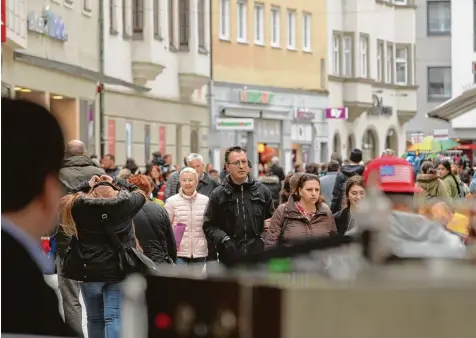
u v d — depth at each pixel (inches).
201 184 1343.5
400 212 317.1
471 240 318.3
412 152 3668.8
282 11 3998.5
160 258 919.0
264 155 3774.6
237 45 3671.3
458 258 289.6
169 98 3120.1
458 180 1685.5
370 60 4633.4
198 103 3366.1
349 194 930.1
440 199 355.6
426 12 5364.2
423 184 1215.6
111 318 805.2
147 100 2950.3
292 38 4082.2
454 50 4963.1
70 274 808.3
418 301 232.7
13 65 2001.7
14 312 273.1
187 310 257.9
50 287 280.4
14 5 1852.9
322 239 295.9
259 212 957.2
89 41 2544.3
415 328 232.7
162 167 2138.3
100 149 2600.9
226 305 245.1
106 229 795.4
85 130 2484.0
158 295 267.7
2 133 290.0
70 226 796.6
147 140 2957.7
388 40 4803.2
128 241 805.9
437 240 315.9
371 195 292.5
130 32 2837.1
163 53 3014.3
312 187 916.6
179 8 3208.7
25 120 291.9
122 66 2785.4
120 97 2758.4
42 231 295.4
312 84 4185.5
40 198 293.6
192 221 1053.2
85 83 2487.7
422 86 5344.5
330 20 4375.0
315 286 234.8
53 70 2244.1
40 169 292.5
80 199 788.6
